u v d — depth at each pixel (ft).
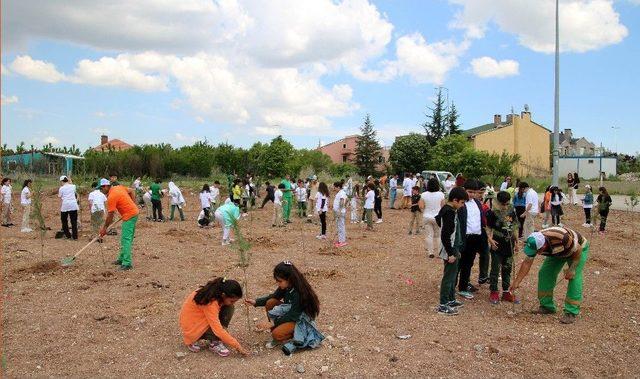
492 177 135.95
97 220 41.96
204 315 18.99
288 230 56.13
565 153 256.32
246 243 22.43
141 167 145.89
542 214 75.31
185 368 17.88
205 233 52.29
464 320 23.63
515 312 25.04
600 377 17.80
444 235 24.06
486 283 30.76
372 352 19.47
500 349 20.04
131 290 28.04
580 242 23.47
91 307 24.75
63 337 20.76
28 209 50.60
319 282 30.76
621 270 35.12
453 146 165.68
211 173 156.97
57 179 123.34
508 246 26.27
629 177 192.44
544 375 17.83
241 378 17.10
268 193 79.82
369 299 27.02
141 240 46.34
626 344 20.90
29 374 17.28
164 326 22.27
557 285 30.58
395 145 200.95
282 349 19.40
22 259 35.65
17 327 21.81
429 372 17.81
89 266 33.76
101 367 17.95
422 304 26.23
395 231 55.72
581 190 124.67
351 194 65.46
